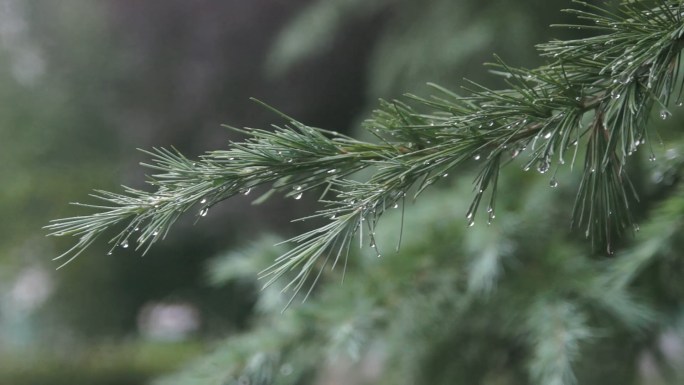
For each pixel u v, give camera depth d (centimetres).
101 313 409
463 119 79
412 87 210
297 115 315
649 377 125
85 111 376
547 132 78
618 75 77
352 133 252
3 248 404
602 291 108
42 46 383
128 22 349
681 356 116
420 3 221
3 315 456
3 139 387
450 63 196
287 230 305
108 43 364
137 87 355
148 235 78
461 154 79
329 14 260
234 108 332
